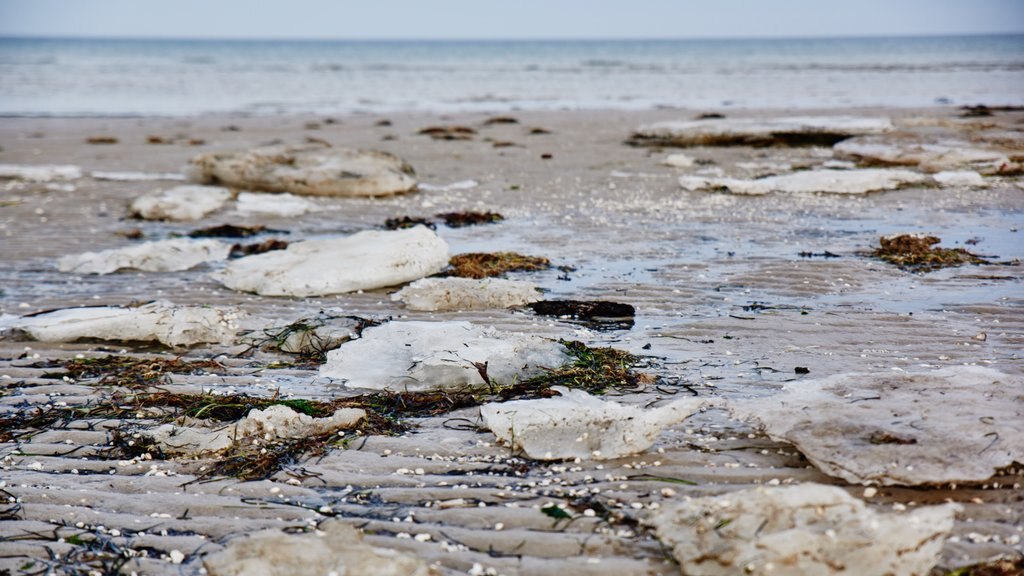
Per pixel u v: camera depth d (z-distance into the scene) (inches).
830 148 389.7
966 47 2251.5
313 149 336.2
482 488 171.3
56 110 692.1
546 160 378.0
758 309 220.1
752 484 169.9
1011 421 173.8
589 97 800.3
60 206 306.5
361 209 302.2
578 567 155.6
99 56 1801.2
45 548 163.6
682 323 214.8
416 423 185.2
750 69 1263.5
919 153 339.6
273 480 174.2
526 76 1152.2
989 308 217.6
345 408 185.6
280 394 193.5
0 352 208.5
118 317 213.6
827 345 204.7
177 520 167.6
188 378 198.8
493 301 224.2
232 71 1275.8
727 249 255.4
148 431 183.2
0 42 3538.4
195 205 297.7
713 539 153.3
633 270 242.4
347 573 149.2
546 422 179.9
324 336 208.8
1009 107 549.3
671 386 192.4
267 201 304.7
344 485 173.0
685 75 1132.5
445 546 162.6
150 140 465.7
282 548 155.8
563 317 218.2
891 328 210.4
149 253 252.7
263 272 235.9
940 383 182.9
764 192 308.5
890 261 244.1
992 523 162.6
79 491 172.6
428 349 200.7
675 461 174.7
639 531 163.6
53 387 197.0
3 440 182.9
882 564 143.3
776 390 190.4
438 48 2938.0
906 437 171.8
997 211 285.0
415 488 171.8
